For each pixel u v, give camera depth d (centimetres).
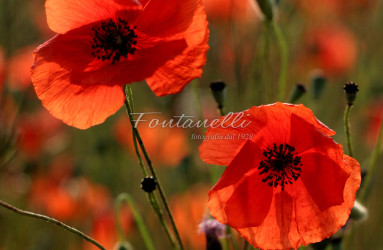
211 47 110
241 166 65
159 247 104
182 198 88
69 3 66
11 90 103
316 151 67
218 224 72
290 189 67
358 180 65
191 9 65
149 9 66
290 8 109
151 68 65
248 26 93
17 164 108
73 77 66
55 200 107
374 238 100
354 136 111
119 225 80
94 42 67
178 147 108
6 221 106
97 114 66
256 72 82
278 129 67
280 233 66
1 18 105
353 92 68
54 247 108
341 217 66
